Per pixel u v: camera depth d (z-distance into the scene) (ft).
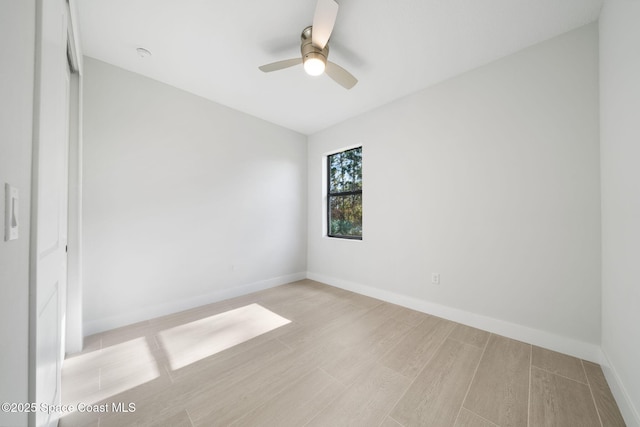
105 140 6.95
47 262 2.88
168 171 8.12
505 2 4.92
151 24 5.62
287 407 4.13
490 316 6.84
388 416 3.95
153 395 4.40
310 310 8.39
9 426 1.81
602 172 5.18
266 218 11.02
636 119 3.76
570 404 4.20
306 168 12.82
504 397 4.36
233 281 9.82
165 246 8.04
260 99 9.12
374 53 6.53
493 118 6.81
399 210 8.97
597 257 5.37
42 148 2.54
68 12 4.33
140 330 6.89
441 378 4.87
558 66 5.83
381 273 9.53
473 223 7.17
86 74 6.66
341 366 5.26
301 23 5.58
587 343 5.46
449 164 7.66
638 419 3.52
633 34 3.84
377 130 9.68
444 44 6.17
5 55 1.73
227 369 5.16
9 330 1.81
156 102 7.87
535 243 6.15
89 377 4.88
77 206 5.93
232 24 5.62
